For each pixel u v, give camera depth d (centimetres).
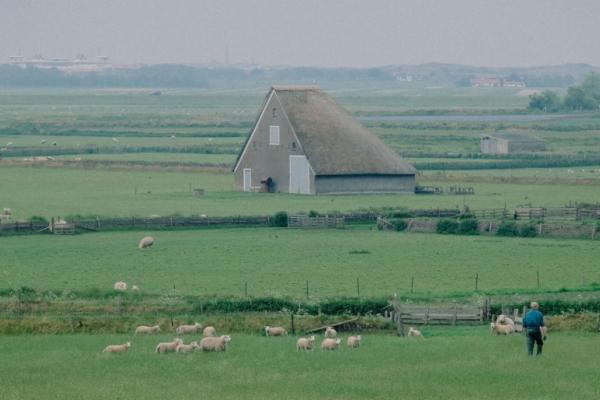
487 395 18900
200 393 18900
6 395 18762
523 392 19138
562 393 19075
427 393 19012
